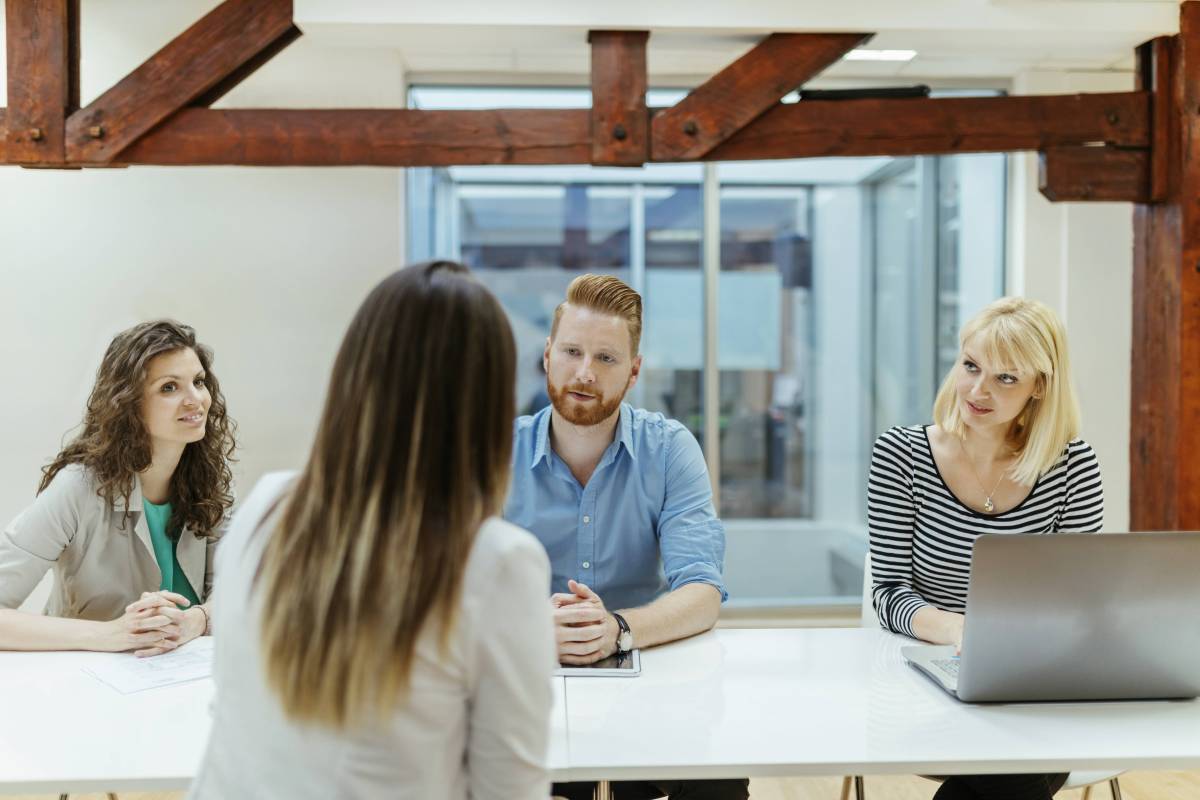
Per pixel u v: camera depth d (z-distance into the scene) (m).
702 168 4.21
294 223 3.81
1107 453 4.06
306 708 0.85
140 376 2.02
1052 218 4.07
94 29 3.69
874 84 4.16
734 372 4.29
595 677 1.67
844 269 4.29
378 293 0.93
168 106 3.01
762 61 3.09
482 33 3.09
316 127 3.05
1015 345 1.91
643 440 2.08
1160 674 1.51
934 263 4.31
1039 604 1.46
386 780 0.86
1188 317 3.15
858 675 1.69
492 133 3.06
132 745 1.37
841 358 4.32
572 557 2.08
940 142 3.14
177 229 3.78
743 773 1.30
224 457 2.25
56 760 1.32
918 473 2.07
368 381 0.90
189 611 1.92
